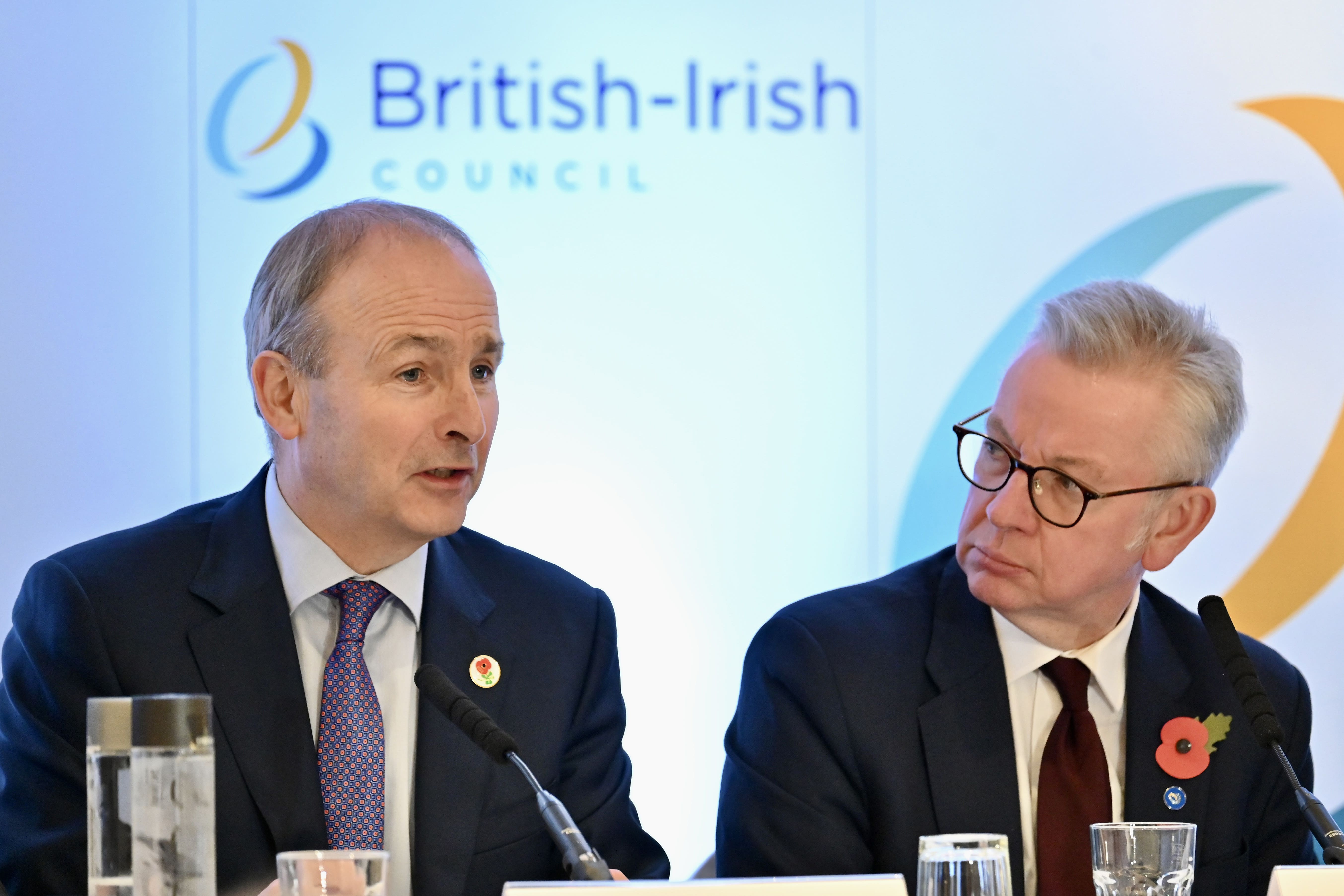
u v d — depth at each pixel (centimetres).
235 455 1324
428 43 1362
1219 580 1375
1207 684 809
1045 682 802
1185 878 568
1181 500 773
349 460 725
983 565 771
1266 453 1381
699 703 1348
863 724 786
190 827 480
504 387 1353
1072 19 1387
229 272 1330
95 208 1315
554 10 1375
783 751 795
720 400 1367
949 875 504
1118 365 752
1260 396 1381
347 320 721
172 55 1332
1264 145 1389
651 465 1360
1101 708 798
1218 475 791
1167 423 750
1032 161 1385
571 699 789
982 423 809
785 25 1383
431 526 734
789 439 1370
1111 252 1382
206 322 1326
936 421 1377
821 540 1367
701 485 1362
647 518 1357
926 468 1375
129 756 490
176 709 483
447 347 730
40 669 724
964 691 789
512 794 752
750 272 1375
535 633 798
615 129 1374
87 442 1306
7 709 735
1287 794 810
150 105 1329
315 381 729
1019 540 758
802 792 781
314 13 1351
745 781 802
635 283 1367
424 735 745
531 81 1370
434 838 727
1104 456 745
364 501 730
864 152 1382
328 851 503
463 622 779
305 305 729
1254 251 1386
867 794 784
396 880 728
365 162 1352
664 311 1367
